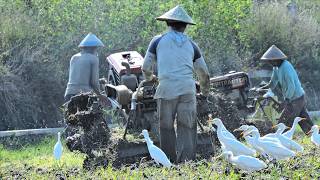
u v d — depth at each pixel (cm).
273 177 1877
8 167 2492
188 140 2353
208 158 2386
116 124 3219
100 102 2608
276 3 5550
